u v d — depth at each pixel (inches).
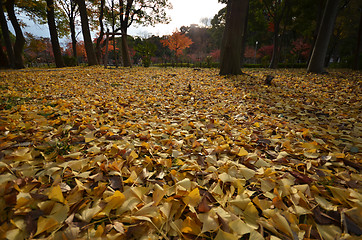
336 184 53.1
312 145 72.0
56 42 629.3
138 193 43.9
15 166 53.5
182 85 237.0
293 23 892.0
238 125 100.6
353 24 864.9
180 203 42.6
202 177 54.3
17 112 108.0
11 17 561.0
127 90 198.8
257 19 862.5
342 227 38.6
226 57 350.6
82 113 110.1
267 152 70.9
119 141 74.7
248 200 43.3
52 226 35.0
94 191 45.6
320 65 399.5
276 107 137.9
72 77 281.0
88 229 35.8
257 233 35.4
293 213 41.6
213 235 37.0
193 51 2044.8
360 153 69.2
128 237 34.4
